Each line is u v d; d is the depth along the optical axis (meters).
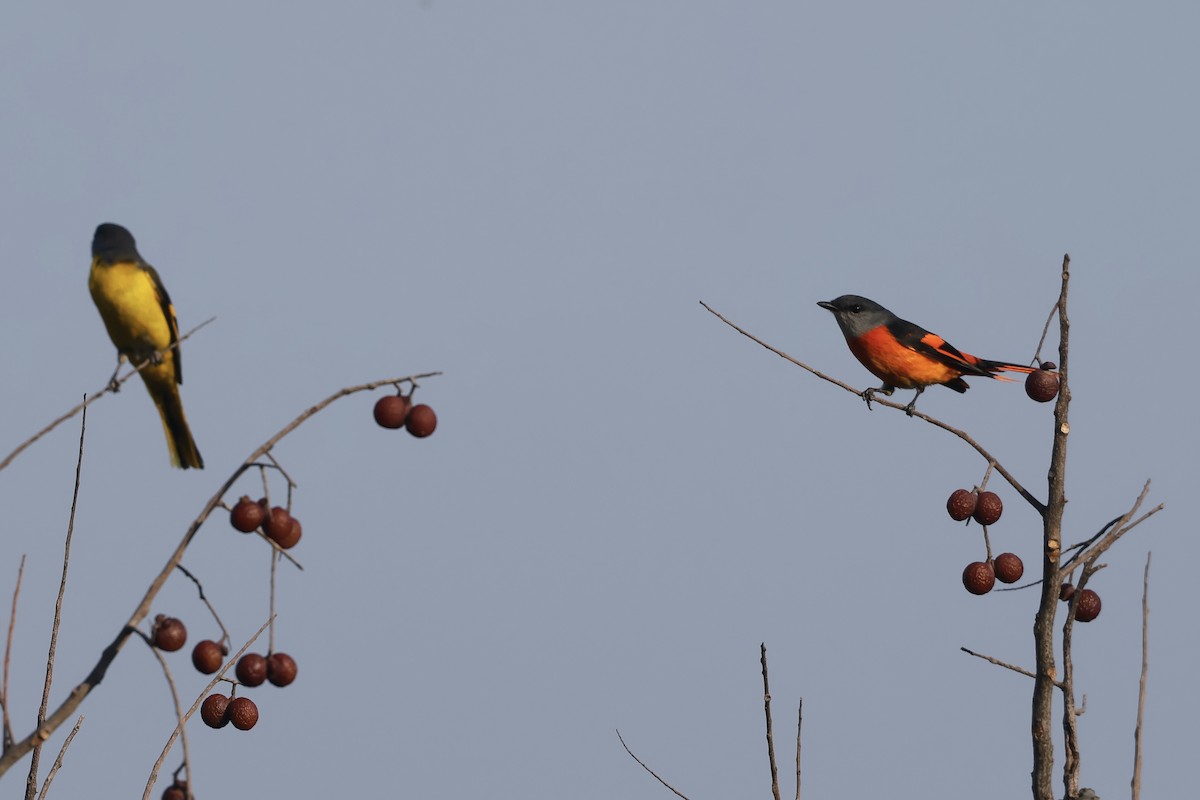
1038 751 11.01
